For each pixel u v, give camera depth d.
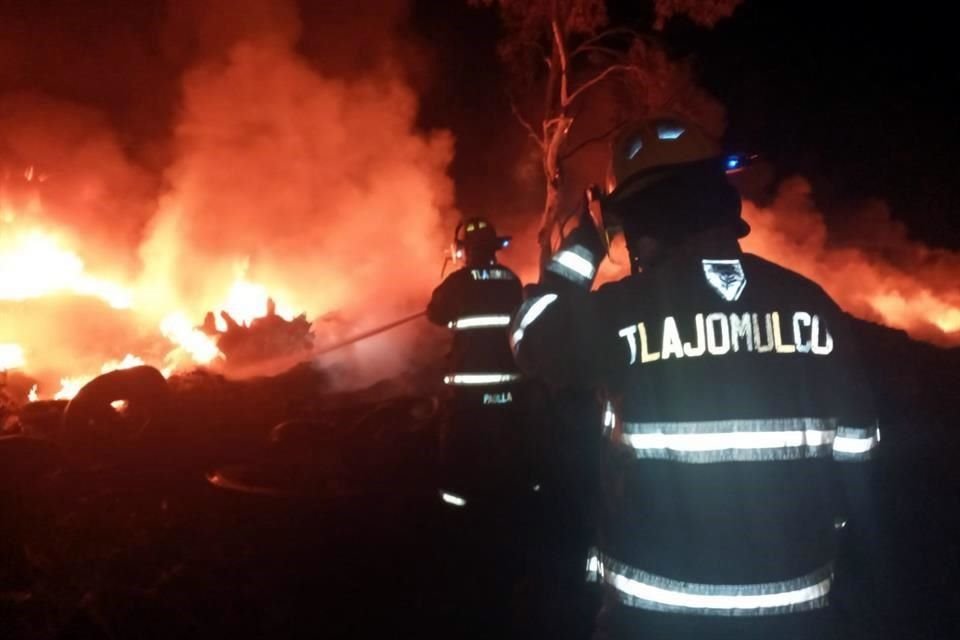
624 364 2.23
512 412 5.69
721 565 2.07
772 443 2.13
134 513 5.82
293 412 8.09
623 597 2.15
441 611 4.92
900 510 6.39
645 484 2.16
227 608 4.89
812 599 2.11
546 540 5.65
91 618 4.59
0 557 5.09
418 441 7.25
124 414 7.10
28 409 7.52
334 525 5.95
